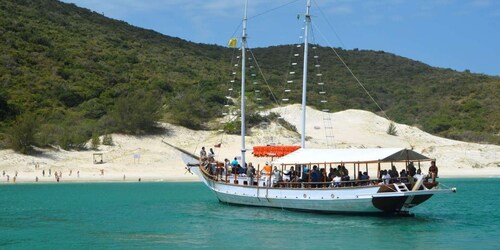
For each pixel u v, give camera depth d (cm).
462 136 12362
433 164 3606
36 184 7194
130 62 14275
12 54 11975
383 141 10500
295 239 3080
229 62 17312
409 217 3722
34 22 14775
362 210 3644
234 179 4497
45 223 3781
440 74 18425
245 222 3691
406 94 16075
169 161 8756
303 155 3953
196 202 5006
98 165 8375
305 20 4662
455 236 3173
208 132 10044
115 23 18762
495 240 3061
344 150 3816
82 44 14512
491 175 8788
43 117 9869
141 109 9650
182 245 2964
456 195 5806
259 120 10244
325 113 11688
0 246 2977
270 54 18112
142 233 3350
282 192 4009
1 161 8050
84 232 3400
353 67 18362
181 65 15238
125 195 5769
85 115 10506
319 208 3828
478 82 16825
